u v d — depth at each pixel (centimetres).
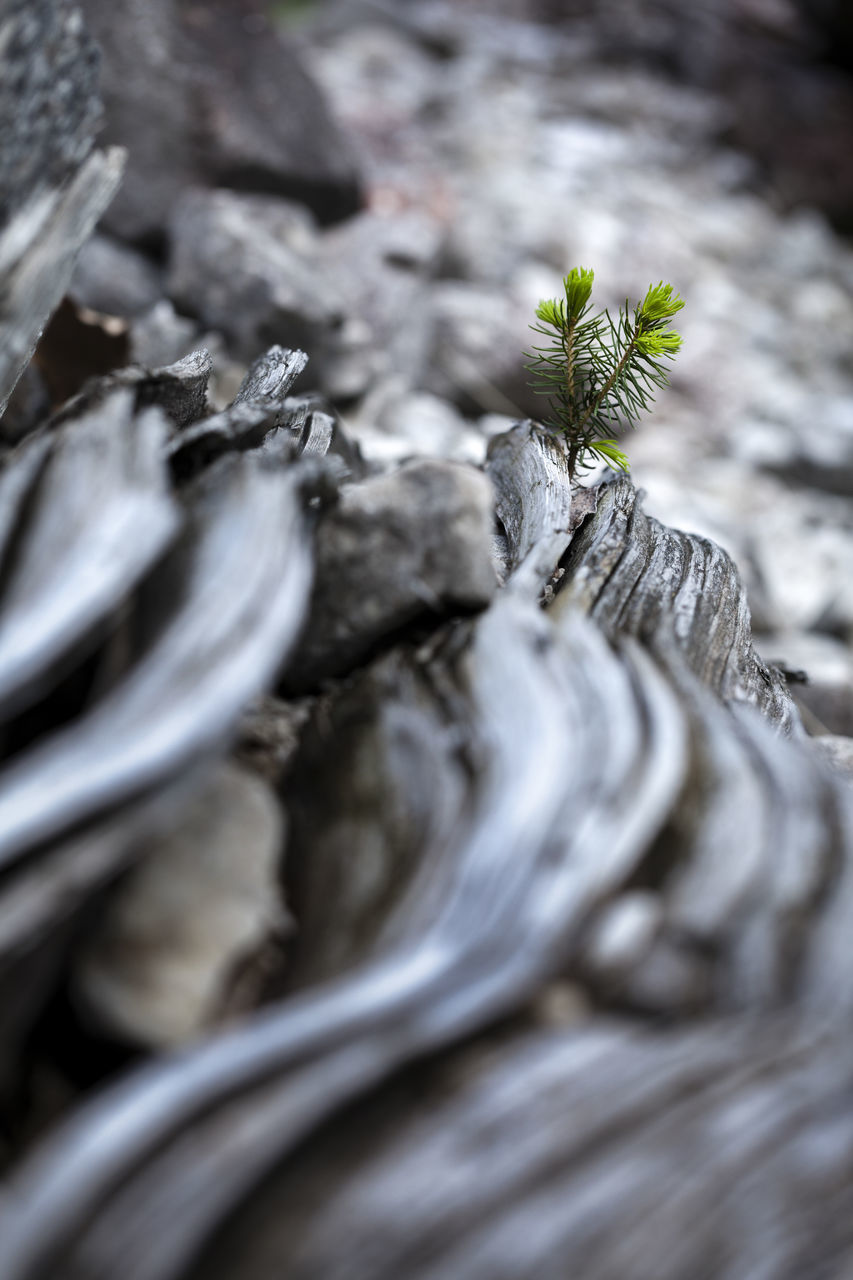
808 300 263
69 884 62
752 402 219
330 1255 55
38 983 64
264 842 70
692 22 342
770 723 77
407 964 65
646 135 303
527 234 225
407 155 250
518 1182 58
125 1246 54
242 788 71
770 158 320
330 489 75
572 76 322
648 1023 66
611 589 78
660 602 79
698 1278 57
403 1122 61
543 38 342
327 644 75
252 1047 60
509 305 197
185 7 183
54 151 73
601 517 83
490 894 68
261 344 147
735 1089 63
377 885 69
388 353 175
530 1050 64
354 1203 57
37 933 61
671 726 72
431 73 306
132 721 68
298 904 70
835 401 221
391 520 75
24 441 78
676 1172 60
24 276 72
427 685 74
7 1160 66
